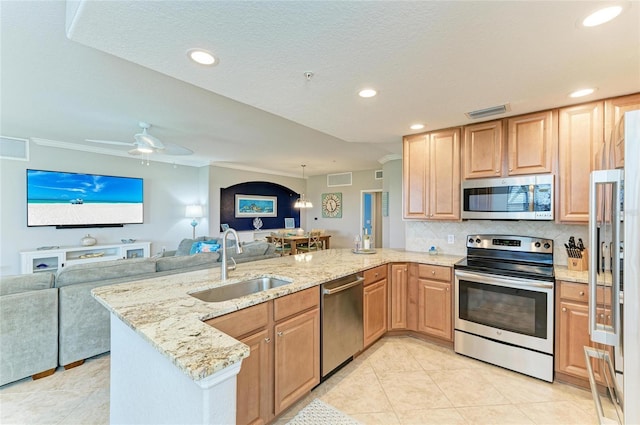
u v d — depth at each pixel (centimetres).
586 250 244
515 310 243
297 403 208
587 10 126
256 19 132
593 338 132
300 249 769
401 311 312
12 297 227
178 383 107
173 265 320
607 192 130
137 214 600
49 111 341
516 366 243
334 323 234
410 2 122
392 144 456
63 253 493
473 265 274
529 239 278
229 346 110
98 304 268
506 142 273
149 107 329
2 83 266
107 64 232
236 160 686
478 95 221
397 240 593
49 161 503
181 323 134
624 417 105
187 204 696
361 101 232
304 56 164
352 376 241
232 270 249
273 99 227
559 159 246
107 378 240
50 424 189
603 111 227
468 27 138
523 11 127
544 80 196
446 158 308
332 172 899
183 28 138
